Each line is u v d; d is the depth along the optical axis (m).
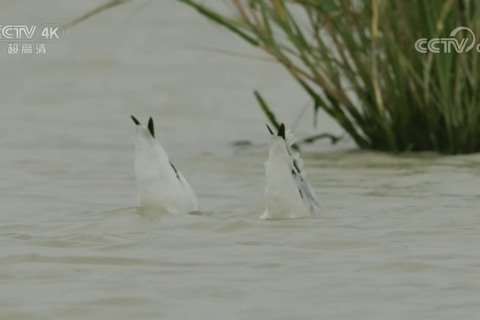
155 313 13.91
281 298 14.52
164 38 62.91
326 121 41.16
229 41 61.97
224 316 13.76
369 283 15.25
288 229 19.42
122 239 18.50
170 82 50.72
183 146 34.22
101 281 15.45
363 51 30.72
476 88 30.14
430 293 14.68
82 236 18.80
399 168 28.19
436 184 25.27
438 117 31.03
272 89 49.47
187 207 21.64
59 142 34.88
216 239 18.48
